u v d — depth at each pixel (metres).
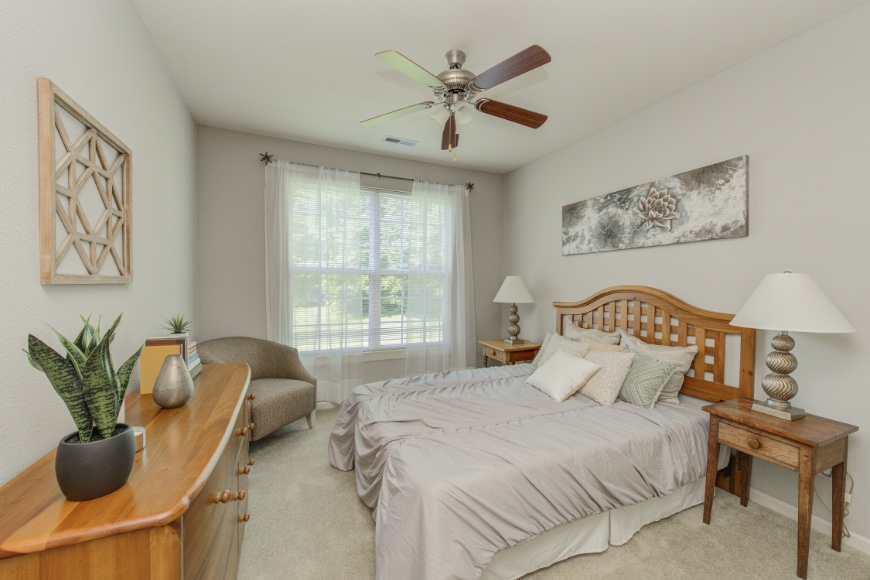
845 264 1.72
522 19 1.77
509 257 4.31
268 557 1.64
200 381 1.66
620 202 2.84
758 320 1.68
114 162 1.44
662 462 1.79
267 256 3.27
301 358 3.41
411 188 3.93
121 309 1.50
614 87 2.39
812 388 1.84
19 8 0.90
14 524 0.68
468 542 1.29
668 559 1.62
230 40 1.95
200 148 3.08
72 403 0.77
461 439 1.69
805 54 1.85
